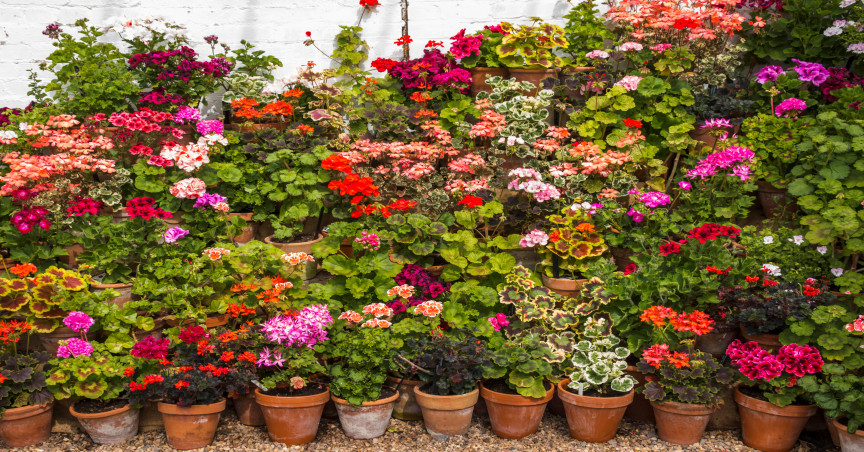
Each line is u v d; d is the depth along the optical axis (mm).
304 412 4035
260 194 5297
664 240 4734
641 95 5555
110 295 4238
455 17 6086
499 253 4781
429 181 5289
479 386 4285
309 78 5773
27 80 5938
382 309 4207
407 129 5559
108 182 4934
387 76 6090
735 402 4336
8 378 3922
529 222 5133
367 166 5426
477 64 5957
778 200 5160
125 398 4168
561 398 4191
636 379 4336
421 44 6117
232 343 4121
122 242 4488
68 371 4020
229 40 6012
